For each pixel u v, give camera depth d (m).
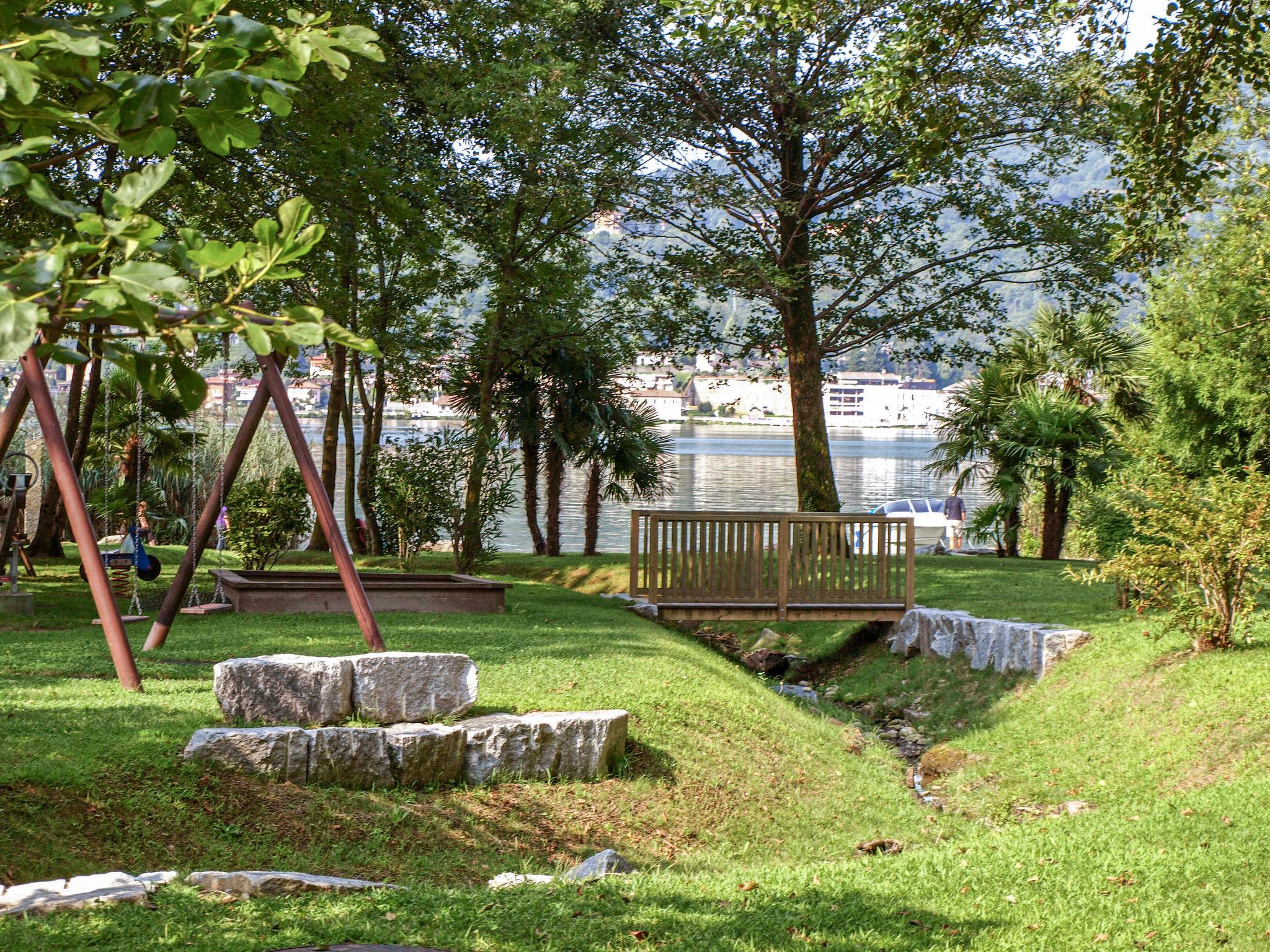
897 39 11.73
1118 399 26.80
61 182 11.40
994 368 27.00
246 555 16.12
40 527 19.72
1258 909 5.04
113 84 2.70
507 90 17.73
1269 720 8.72
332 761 6.54
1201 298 21.17
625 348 23.81
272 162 14.83
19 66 2.35
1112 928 4.77
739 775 8.30
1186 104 10.71
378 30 17.77
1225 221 20.14
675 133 20.59
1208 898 5.22
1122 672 11.02
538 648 10.88
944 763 10.62
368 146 16.91
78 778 5.70
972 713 12.15
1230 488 10.44
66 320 2.54
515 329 21.09
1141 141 10.95
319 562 21.48
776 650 16.02
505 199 20.77
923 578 18.72
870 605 15.15
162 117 2.67
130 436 23.33
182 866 5.44
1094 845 6.20
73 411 16.89
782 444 137.75
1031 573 19.05
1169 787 8.55
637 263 22.59
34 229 11.13
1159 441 24.56
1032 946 4.51
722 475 70.88
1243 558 10.16
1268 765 8.10
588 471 28.83
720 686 10.22
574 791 7.27
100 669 8.66
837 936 4.57
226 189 14.55
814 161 21.34
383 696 7.30
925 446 146.88
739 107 20.77
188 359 3.00
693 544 15.02
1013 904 5.08
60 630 11.39
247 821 5.95
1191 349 22.92
